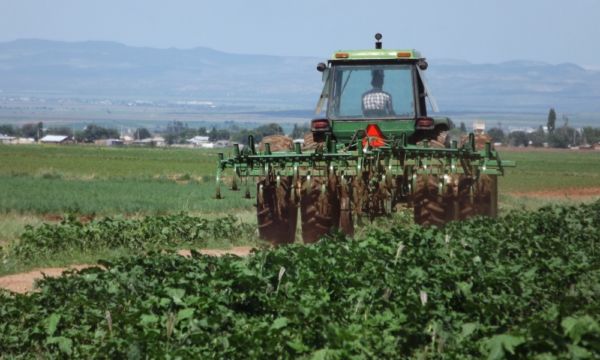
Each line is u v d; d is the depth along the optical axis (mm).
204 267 38344
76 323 32719
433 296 33281
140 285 36500
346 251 40406
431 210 53688
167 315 31172
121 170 197250
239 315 31781
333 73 59000
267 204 54688
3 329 32281
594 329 26297
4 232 67438
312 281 34375
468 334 29203
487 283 34219
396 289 33500
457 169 55188
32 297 35500
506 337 26766
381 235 46469
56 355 30125
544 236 48312
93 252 55781
